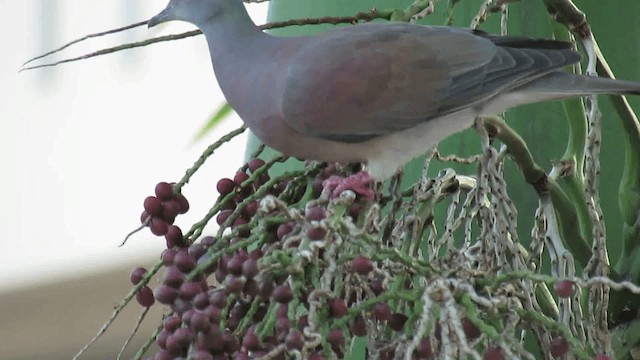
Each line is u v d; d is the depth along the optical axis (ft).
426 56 15.14
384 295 11.76
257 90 15.30
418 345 11.56
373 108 15.02
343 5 18.13
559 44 15.24
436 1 15.72
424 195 14.20
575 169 15.26
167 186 13.43
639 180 15.55
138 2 32.42
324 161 15.80
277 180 13.58
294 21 14.93
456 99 15.03
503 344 11.33
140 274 13.00
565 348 12.28
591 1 17.29
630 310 15.57
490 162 13.69
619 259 16.96
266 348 11.63
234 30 15.46
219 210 13.83
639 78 17.33
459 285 11.66
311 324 11.17
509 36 15.58
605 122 17.52
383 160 15.38
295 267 11.43
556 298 17.44
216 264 12.25
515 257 13.58
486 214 13.66
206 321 11.53
